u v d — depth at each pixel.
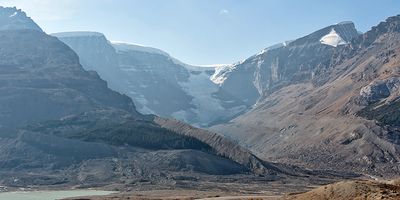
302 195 138.38
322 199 131.00
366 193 126.38
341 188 132.12
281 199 145.88
